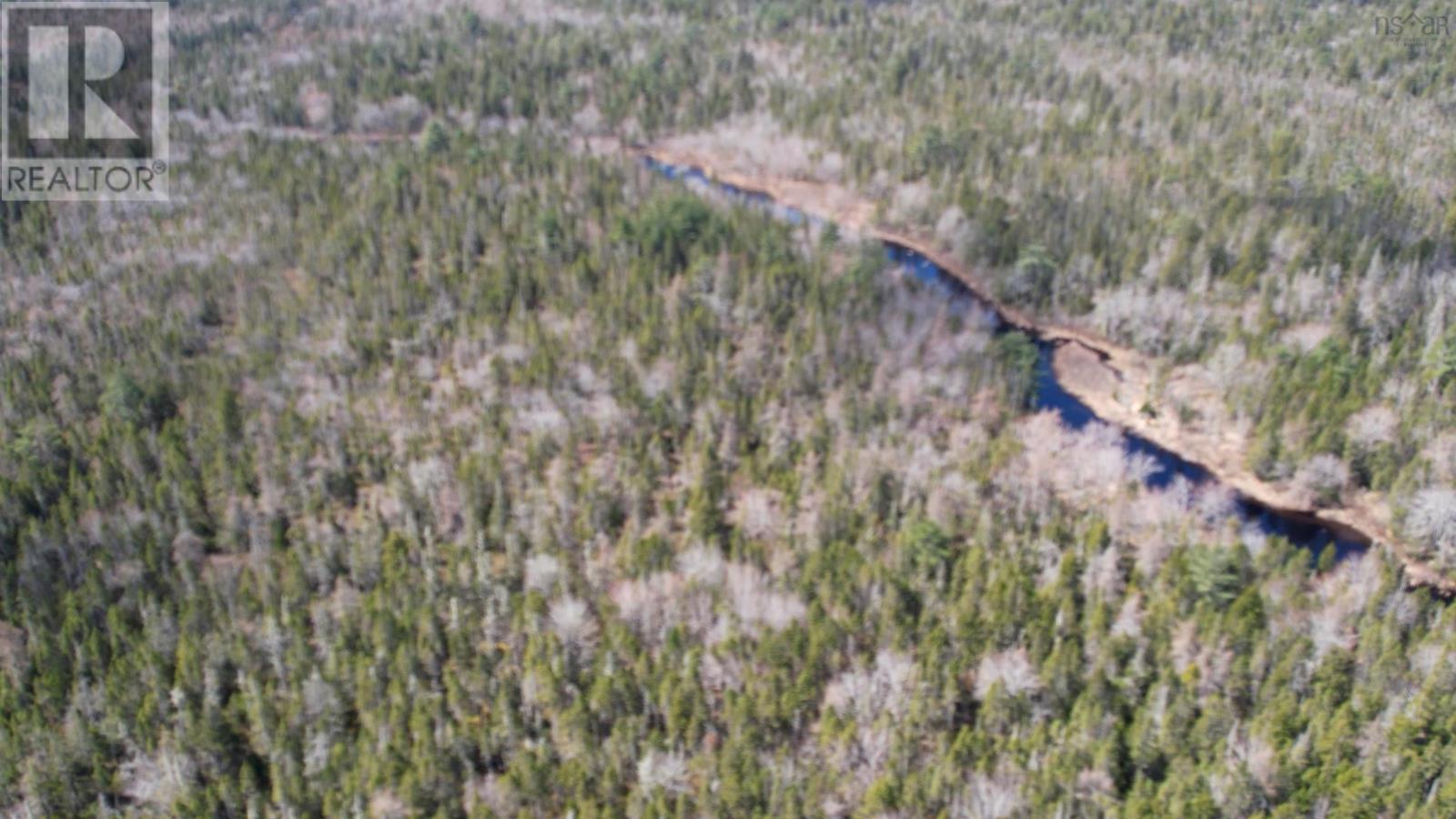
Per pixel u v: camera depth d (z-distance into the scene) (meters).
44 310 134.50
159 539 101.44
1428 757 78.19
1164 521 103.75
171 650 91.50
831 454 111.62
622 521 105.31
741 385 121.69
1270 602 93.19
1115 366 136.25
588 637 89.94
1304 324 132.00
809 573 94.81
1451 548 105.88
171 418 117.69
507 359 124.88
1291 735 81.50
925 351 127.00
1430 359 121.69
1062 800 76.31
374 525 101.88
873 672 86.81
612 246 145.75
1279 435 117.94
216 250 145.62
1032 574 96.94
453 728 84.25
